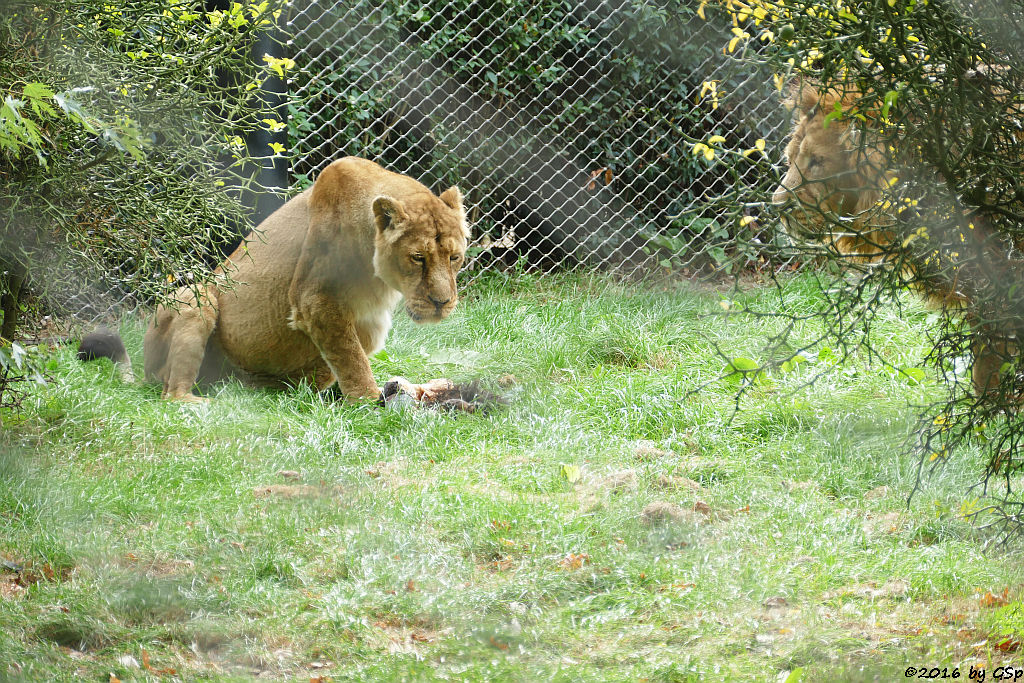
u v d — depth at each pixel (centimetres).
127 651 715
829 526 902
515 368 1426
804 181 610
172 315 1335
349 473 1038
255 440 1123
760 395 1262
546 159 2086
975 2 576
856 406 1196
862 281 630
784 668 689
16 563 832
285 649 729
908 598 780
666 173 2122
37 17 855
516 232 2105
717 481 1038
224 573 824
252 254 1362
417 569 845
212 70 970
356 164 1330
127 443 1116
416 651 731
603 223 2105
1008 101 588
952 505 941
